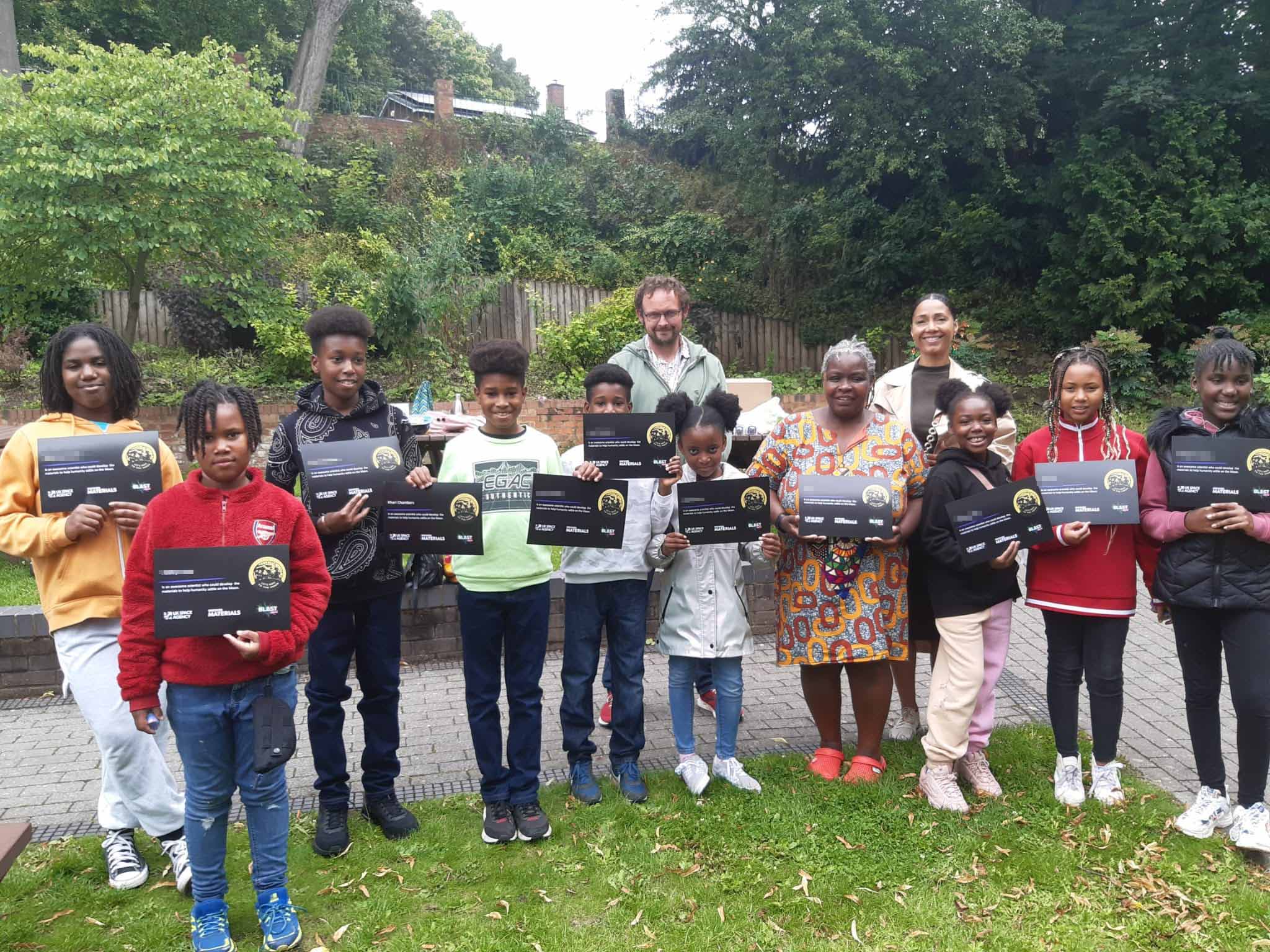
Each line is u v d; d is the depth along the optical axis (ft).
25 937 9.54
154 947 9.39
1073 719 12.36
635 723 12.75
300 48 67.10
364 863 11.00
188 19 76.13
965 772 12.91
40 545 9.82
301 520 9.57
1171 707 15.85
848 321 59.21
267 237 41.68
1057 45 49.39
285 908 9.47
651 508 12.48
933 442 13.62
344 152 68.90
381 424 11.56
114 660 10.19
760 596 20.02
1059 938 9.50
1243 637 10.81
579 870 10.85
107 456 10.01
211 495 9.11
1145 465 12.09
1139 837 11.25
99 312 47.65
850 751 14.32
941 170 53.57
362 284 46.60
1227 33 49.88
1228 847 11.04
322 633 11.00
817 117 52.16
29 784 13.52
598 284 60.03
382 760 11.73
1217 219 45.01
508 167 67.15
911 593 13.48
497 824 11.45
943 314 14.33
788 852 11.12
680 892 10.39
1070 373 12.07
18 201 34.19
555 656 18.66
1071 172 48.96
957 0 47.19
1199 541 11.02
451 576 18.65
